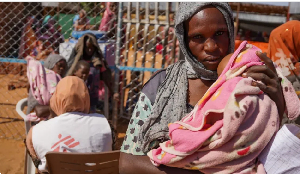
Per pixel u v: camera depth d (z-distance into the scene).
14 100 6.62
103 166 1.75
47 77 3.65
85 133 2.33
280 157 1.17
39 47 7.71
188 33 1.42
